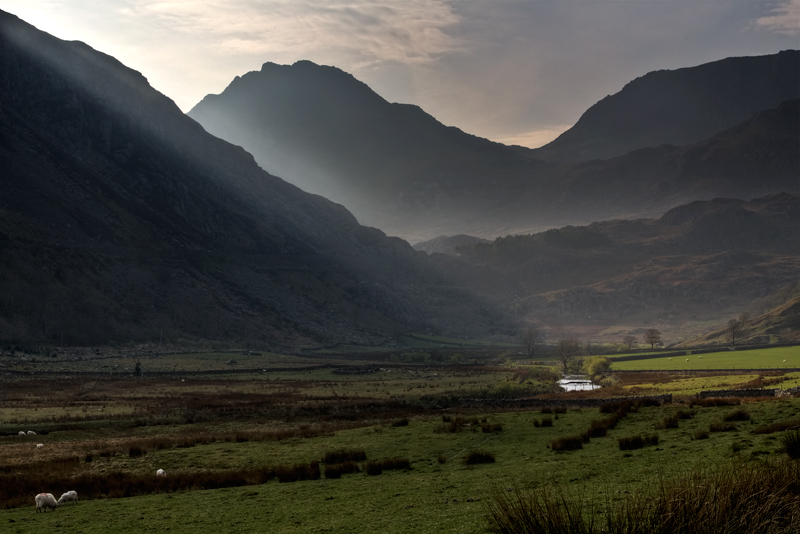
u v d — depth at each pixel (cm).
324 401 9294
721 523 1334
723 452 2772
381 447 4409
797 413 3600
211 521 2495
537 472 2978
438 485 2900
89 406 8419
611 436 3947
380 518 2292
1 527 2528
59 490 3428
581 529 1370
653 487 1958
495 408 7519
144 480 3575
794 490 1461
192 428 6506
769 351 18362
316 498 2839
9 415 7381
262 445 4853
